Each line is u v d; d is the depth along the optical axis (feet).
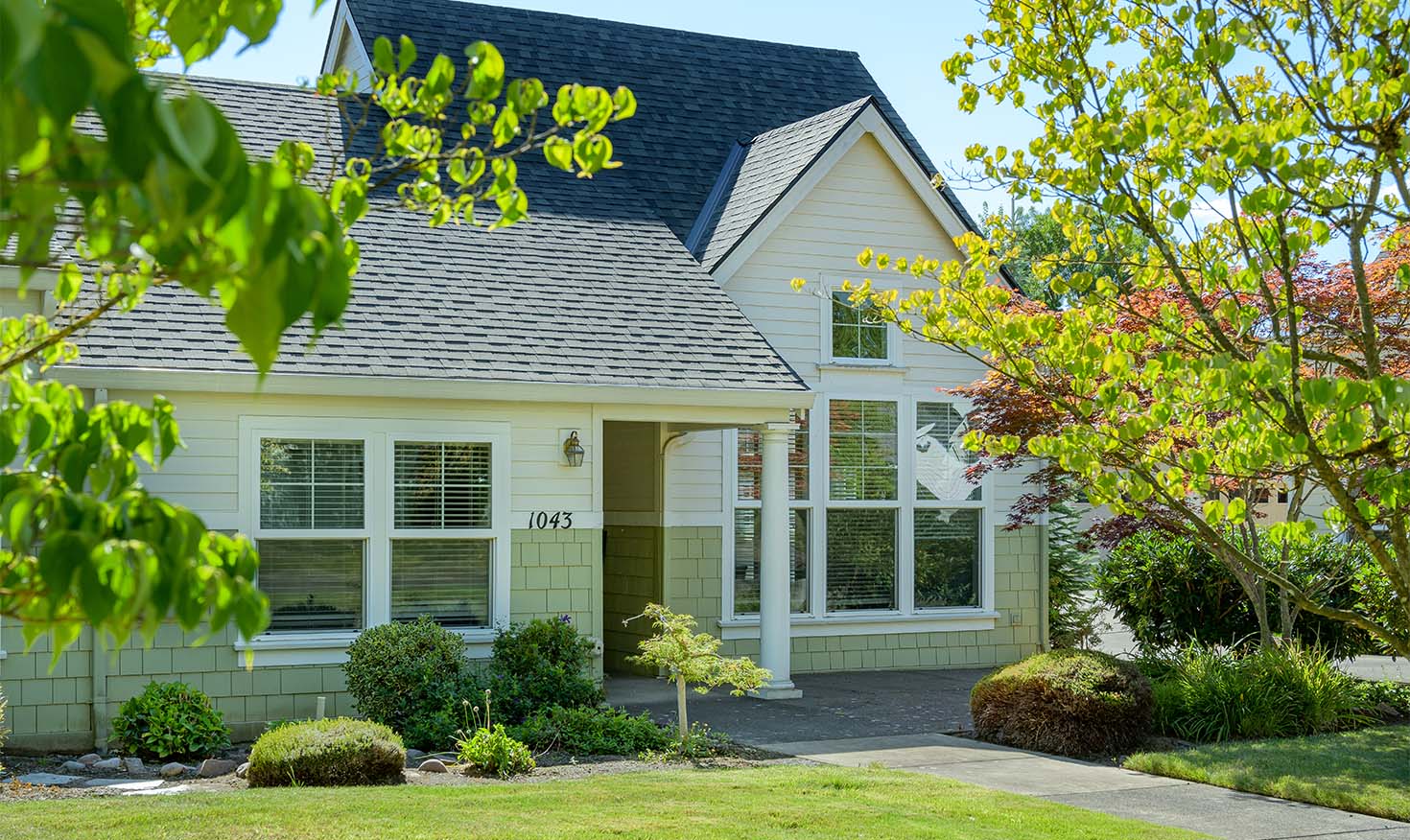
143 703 38.27
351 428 43.88
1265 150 16.61
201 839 25.76
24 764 36.96
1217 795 34.27
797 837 27.32
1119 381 19.74
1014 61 21.06
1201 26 18.54
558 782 33.01
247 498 42.34
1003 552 62.23
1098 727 40.37
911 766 37.76
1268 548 50.85
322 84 14.69
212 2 9.01
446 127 57.16
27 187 6.34
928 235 60.54
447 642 41.78
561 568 46.83
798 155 59.06
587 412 47.39
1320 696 43.50
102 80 5.08
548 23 68.85
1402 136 16.47
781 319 57.82
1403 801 32.45
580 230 55.21
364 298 46.98
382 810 28.58
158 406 11.09
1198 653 47.44
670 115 67.46
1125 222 20.49
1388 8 16.81
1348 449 16.53
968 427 57.36
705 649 39.40
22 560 9.21
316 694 42.93
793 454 58.03
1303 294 38.32
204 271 6.42
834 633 58.54
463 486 45.47
